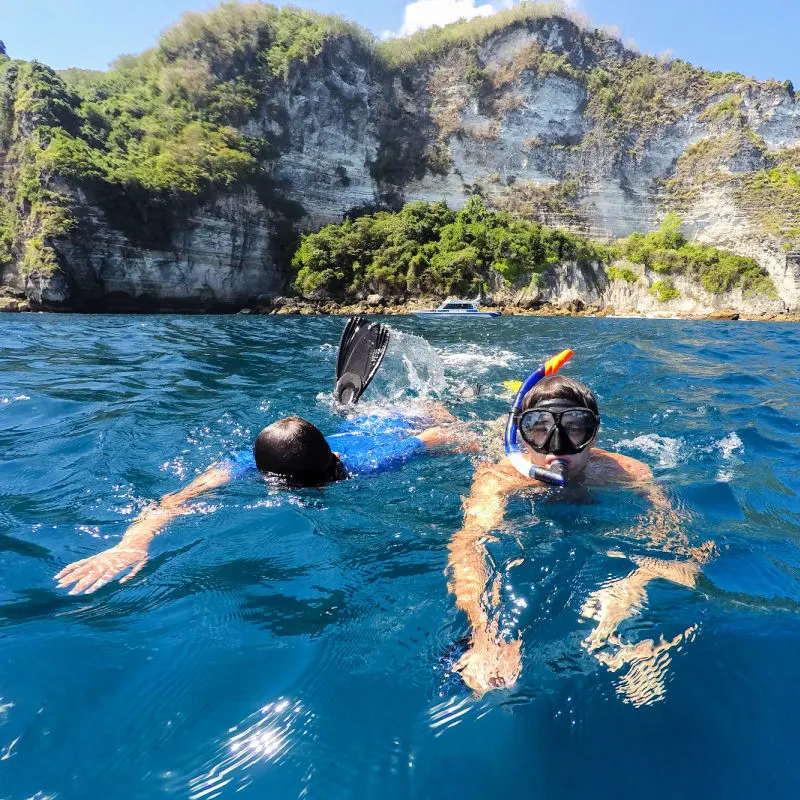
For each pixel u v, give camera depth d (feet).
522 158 175.83
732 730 3.59
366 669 4.24
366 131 158.81
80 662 4.33
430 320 65.62
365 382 13.61
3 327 40.11
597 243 170.50
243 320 58.34
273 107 144.87
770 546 6.03
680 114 181.06
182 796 3.22
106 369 19.06
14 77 120.98
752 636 4.46
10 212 113.50
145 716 3.81
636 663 4.20
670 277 140.36
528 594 5.11
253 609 5.06
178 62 143.74
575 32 181.68
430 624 4.76
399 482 8.25
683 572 5.46
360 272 132.87
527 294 132.16
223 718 3.79
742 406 13.35
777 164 170.91
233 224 126.21
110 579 5.62
